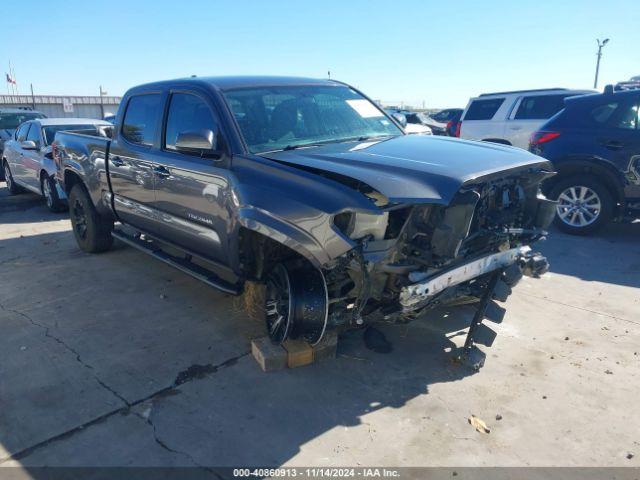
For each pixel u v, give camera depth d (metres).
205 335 4.25
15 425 3.12
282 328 3.66
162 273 5.78
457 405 3.28
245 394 3.41
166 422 3.13
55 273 5.86
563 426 3.08
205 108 4.21
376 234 3.11
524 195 4.11
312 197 3.17
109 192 5.67
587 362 3.78
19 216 9.28
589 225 7.07
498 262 3.72
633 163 6.60
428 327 4.35
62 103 37.44
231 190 3.70
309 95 4.60
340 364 3.78
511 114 11.04
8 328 4.44
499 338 4.16
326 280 3.41
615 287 5.22
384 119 4.89
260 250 3.81
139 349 4.04
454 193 3.03
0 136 14.00
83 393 3.44
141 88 5.17
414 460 2.80
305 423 3.12
